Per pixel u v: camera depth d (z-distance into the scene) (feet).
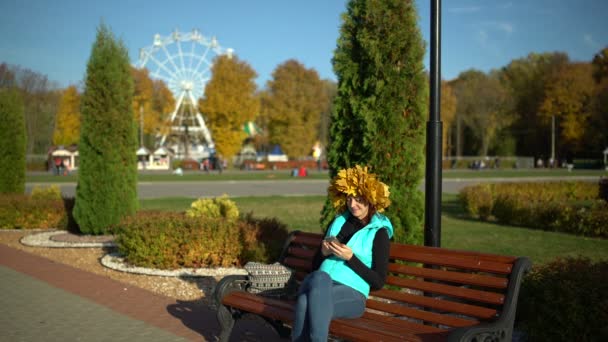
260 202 67.56
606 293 12.98
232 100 191.62
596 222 38.96
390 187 19.36
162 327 16.69
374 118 19.44
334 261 13.03
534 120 237.86
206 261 26.66
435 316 11.76
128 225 26.99
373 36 19.48
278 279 15.11
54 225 42.01
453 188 99.09
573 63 223.71
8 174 49.49
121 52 36.55
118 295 20.92
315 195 80.74
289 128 226.58
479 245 34.55
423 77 19.48
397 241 19.34
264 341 15.62
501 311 10.55
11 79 172.45
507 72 263.08
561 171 186.19
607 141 212.84
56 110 214.48
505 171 190.29
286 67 228.02
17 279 23.88
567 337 13.20
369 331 11.19
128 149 36.47
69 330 16.31
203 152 258.57
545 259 29.04
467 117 238.07
